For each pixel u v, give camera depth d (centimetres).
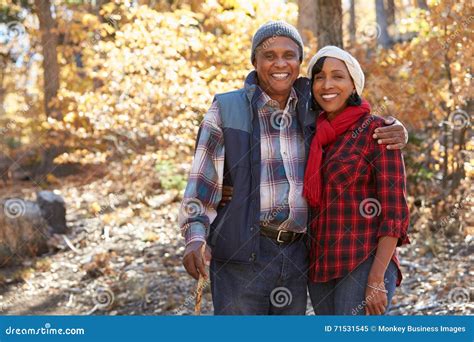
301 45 276
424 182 663
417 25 641
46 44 946
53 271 625
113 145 795
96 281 582
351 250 261
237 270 267
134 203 809
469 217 591
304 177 265
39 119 1046
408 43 638
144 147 749
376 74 608
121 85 618
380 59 621
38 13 977
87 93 651
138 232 722
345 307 263
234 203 261
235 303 269
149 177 816
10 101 1063
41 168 1104
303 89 272
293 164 266
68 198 916
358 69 267
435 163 702
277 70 267
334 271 262
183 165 702
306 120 270
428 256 566
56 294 557
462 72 595
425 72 600
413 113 604
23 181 1088
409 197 644
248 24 606
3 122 1049
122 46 609
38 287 579
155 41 601
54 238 710
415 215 644
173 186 824
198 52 628
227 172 266
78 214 831
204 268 256
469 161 607
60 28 830
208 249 269
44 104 973
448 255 558
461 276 491
